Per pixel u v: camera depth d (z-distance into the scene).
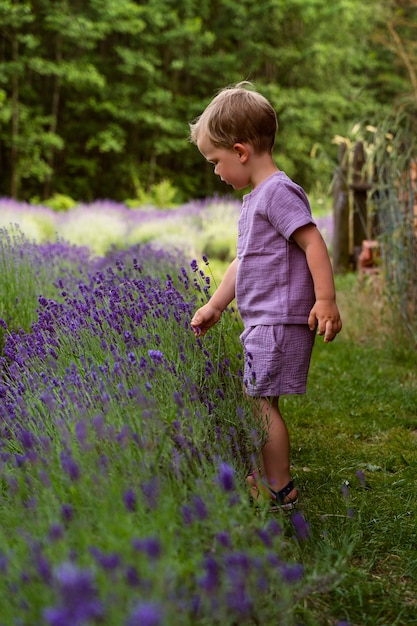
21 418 2.49
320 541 2.31
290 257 2.66
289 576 1.64
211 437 2.43
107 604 1.33
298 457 3.55
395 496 3.01
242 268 2.72
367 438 3.91
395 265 5.75
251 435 2.46
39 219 13.16
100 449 2.15
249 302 2.71
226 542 1.61
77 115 27.88
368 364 5.42
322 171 27.94
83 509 1.77
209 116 2.78
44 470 1.99
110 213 15.59
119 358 2.59
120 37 28.47
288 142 27.33
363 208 9.28
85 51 27.08
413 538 2.56
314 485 3.08
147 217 15.16
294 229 2.58
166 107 27.66
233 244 12.55
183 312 3.01
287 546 2.23
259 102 2.74
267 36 29.03
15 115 24.42
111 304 3.08
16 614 1.49
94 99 26.53
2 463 2.21
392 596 2.15
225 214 14.18
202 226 13.73
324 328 2.55
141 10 25.23
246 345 2.71
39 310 3.41
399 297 5.69
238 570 1.53
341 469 3.31
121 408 2.27
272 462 2.67
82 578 1.19
